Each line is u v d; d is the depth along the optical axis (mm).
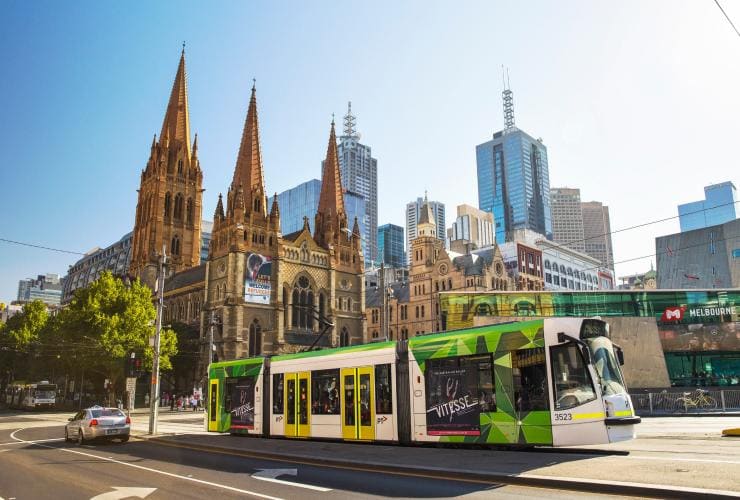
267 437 29344
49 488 15266
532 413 18859
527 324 19672
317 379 26938
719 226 100625
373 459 18859
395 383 23359
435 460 18000
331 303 86312
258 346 77375
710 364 67625
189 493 13789
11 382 101562
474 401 20547
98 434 27781
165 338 71188
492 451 20094
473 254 106938
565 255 160750
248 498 12953
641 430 26656
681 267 103750
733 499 10602
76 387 90688
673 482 12117
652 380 56219
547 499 11758
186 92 122125
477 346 20859
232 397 32344
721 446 18531
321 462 19281
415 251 111312
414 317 109188
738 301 66438
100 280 68500
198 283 89562
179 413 64125
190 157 119688
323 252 87875
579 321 19109
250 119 88188
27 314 87812
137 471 18078
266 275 79688
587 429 17703
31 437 33562
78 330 66188
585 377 18109
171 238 112938
